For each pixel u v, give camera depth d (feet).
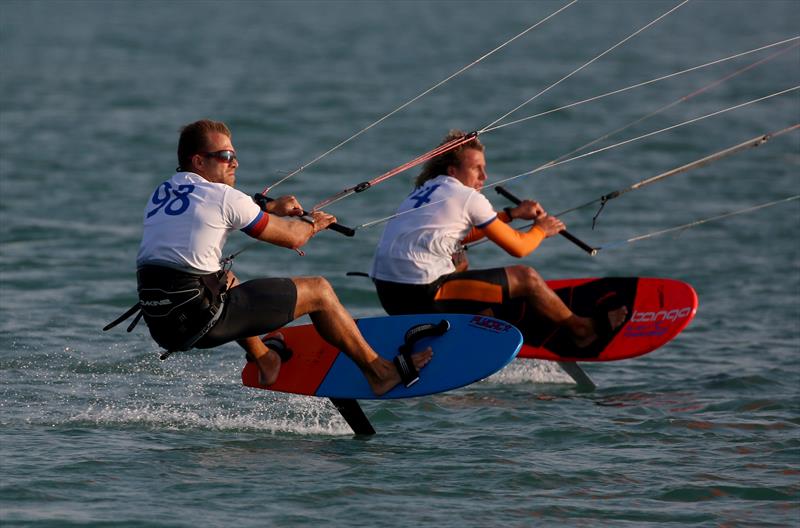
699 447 72.79
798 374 96.07
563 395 89.66
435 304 87.15
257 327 71.56
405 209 87.97
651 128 271.90
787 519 59.06
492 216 86.33
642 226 170.60
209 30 653.71
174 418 78.43
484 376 75.00
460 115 295.89
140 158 224.33
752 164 224.94
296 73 401.70
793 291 131.75
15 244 147.13
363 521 57.67
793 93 336.70
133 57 460.96
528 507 60.34
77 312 112.78
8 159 218.18
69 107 299.17
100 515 57.21
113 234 155.63
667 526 57.93
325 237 159.74
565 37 600.39
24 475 63.21
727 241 160.25
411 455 70.44
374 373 76.07
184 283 68.74
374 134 261.44
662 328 94.12
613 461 69.31
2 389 84.23
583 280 98.68
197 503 59.67
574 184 203.82
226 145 71.15
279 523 57.00
